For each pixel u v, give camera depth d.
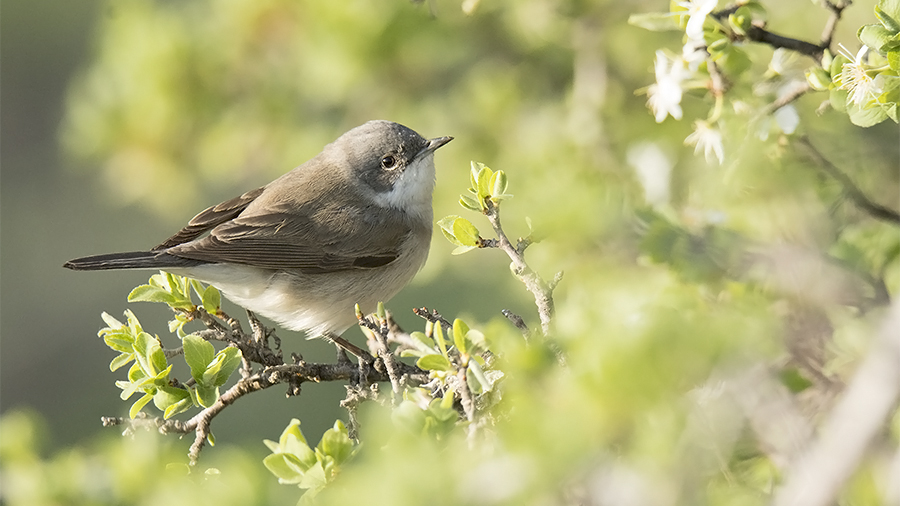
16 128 26.70
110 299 24.39
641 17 8.77
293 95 15.50
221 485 5.61
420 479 5.05
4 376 23.61
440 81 15.36
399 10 14.09
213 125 15.40
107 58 15.19
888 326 4.32
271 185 13.23
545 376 5.53
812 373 5.64
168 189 15.77
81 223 25.64
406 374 9.24
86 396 23.67
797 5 12.14
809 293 6.17
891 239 7.38
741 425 4.84
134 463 6.44
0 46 27.20
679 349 4.79
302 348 19.98
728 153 8.59
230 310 20.19
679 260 6.50
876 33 6.96
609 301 6.13
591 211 6.55
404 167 12.98
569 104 13.55
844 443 4.23
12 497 6.65
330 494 5.63
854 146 8.35
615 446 4.97
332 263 12.41
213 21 15.30
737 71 8.84
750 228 7.64
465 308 16.11
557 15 13.52
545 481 4.82
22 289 24.75
